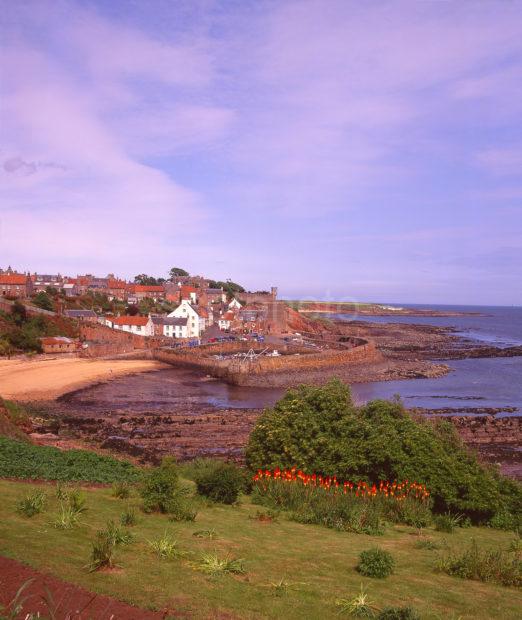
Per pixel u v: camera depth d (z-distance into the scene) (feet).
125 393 226.79
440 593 36.04
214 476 63.46
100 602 27.02
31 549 33.27
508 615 32.65
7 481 55.98
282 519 58.08
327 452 72.08
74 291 488.85
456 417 183.21
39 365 278.26
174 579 32.07
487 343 528.63
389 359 372.99
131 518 44.27
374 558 39.29
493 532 61.36
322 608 30.60
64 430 141.49
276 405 82.48
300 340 428.56
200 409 196.44
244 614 28.30
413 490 65.26
